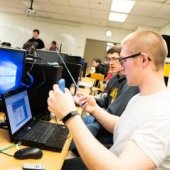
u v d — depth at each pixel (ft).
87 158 2.41
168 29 21.63
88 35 30.04
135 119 2.97
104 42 32.42
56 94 2.78
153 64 3.01
